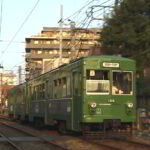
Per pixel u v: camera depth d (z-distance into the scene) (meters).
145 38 21.17
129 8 22.27
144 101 22.78
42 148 15.81
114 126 18.11
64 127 20.84
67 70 19.86
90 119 17.59
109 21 23.31
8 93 45.38
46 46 103.81
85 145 16.02
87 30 28.56
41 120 26.62
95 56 18.11
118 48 23.00
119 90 18.19
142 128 21.28
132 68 18.48
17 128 27.78
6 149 15.73
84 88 17.67
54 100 22.20
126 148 14.70
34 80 28.25
